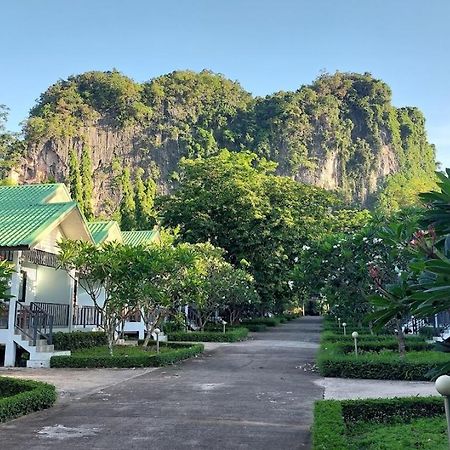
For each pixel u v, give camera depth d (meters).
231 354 17.72
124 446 6.16
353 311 13.69
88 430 6.93
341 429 5.98
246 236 32.97
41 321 15.63
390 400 7.71
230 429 6.99
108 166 85.69
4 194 19.16
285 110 92.12
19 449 6.04
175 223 34.53
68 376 12.27
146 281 15.52
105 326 15.63
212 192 34.41
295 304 50.41
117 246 15.37
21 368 13.92
